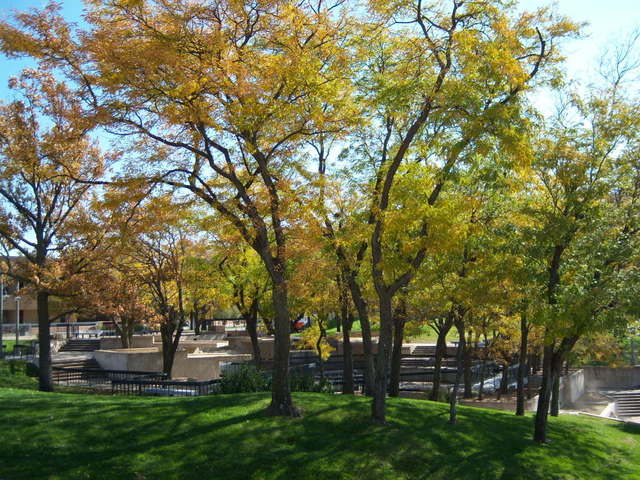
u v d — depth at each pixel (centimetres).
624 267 1620
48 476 1062
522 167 1355
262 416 1431
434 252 1441
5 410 1399
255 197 1490
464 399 3216
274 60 1361
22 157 1834
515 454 1500
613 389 4747
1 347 3744
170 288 3023
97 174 2191
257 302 2492
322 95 1481
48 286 2195
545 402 1659
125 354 3519
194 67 1318
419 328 2861
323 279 1988
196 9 1339
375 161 1972
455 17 1473
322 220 1905
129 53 1250
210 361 3759
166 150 1479
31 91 2119
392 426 1476
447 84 1379
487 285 1580
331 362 3972
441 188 1556
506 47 1390
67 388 2705
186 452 1216
